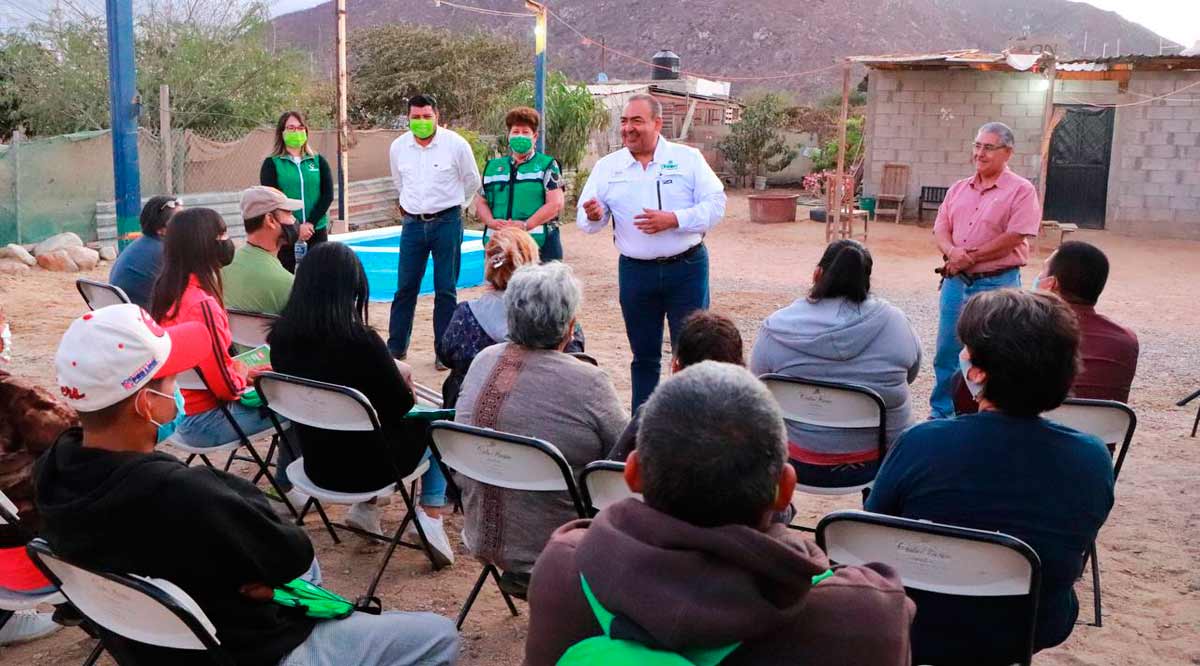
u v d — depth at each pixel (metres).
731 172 29.34
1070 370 2.37
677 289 5.71
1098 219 18.84
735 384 1.55
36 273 11.17
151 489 2.12
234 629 2.28
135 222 8.24
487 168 7.92
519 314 3.14
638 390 5.93
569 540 1.69
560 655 1.61
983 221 5.81
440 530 4.12
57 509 2.14
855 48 190.88
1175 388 7.39
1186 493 5.18
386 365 3.69
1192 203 17.84
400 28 35.94
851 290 3.89
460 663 3.40
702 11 196.38
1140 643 3.63
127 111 8.10
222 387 3.94
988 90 19.05
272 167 7.37
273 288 4.92
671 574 1.43
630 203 5.63
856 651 1.50
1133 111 18.08
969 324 2.48
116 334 2.18
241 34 17.97
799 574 1.44
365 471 3.74
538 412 3.09
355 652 2.49
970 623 2.47
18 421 2.86
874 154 20.28
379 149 17.75
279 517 2.32
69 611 2.79
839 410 3.76
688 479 1.48
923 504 2.47
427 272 10.65
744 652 1.48
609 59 190.12
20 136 11.96
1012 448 2.38
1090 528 2.39
